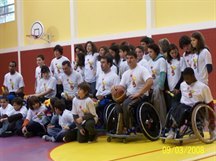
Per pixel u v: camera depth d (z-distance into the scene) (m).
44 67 6.74
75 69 7.04
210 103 4.92
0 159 4.62
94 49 6.74
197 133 4.73
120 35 8.91
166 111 5.47
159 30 8.08
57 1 10.55
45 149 5.07
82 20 9.94
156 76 5.52
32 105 6.23
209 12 7.27
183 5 7.70
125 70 5.98
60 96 6.81
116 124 5.32
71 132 5.52
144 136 5.47
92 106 5.43
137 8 8.58
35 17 11.22
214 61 7.16
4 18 12.20
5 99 6.64
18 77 7.71
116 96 5.29
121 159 4.23
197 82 4.90
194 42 5.08
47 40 10.81
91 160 4.25
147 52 5.97
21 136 6.35
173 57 5.42
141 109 5.11
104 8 9.36
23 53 11.59
